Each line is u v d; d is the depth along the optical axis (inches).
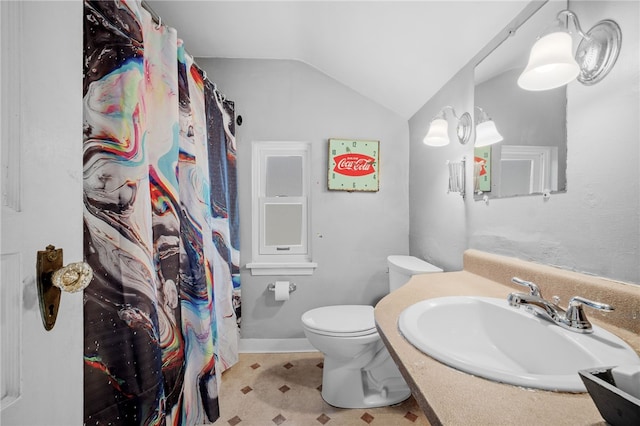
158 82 43.1
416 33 49.9
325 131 77.0
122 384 33.0
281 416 51.3
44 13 18.5
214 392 50.1
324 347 53.0
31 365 16.8
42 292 17.3
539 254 33.8
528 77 30.9
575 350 21.8
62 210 19.7
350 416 51.2
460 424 14.0
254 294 76.1
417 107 71.3
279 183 80.4
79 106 21.6
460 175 51.0
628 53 24.0
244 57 75.0
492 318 30.7
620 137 24.7
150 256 36.0
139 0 38.2
